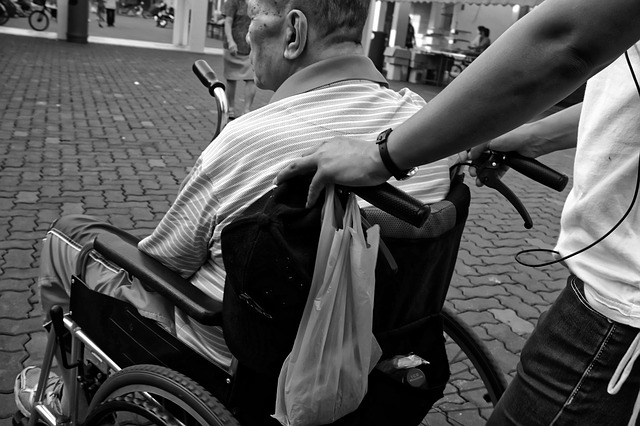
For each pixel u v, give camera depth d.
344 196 1.19
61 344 1.78
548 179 1.63
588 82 1.27
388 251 1.25
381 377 1.50
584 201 1.25
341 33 1.47
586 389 1.27
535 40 0.90
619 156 1.19
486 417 2.63
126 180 5.21
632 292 1.20
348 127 1.41
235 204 1.42
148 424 1.96
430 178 1.54
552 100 0.93
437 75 16.84
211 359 1.54
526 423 1.36
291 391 1.24
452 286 3.85
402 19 18.11
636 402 1.17
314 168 1.17
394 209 1.10
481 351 1.93
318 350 1.21
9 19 18.67
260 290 1.24
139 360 1.64
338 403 1.26
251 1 1.54
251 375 1.42
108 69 11.94
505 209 5.68
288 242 1.20
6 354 2.69
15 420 2.19
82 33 16.17
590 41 0.88
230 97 8.45
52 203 4.48
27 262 3.52
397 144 1.04
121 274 1.77
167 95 9.62
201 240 1.53
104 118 7.51
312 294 1.20
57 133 6.52
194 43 18.06
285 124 1.41
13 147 5.79
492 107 0.94
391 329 1.51
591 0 0.86
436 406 2.67
